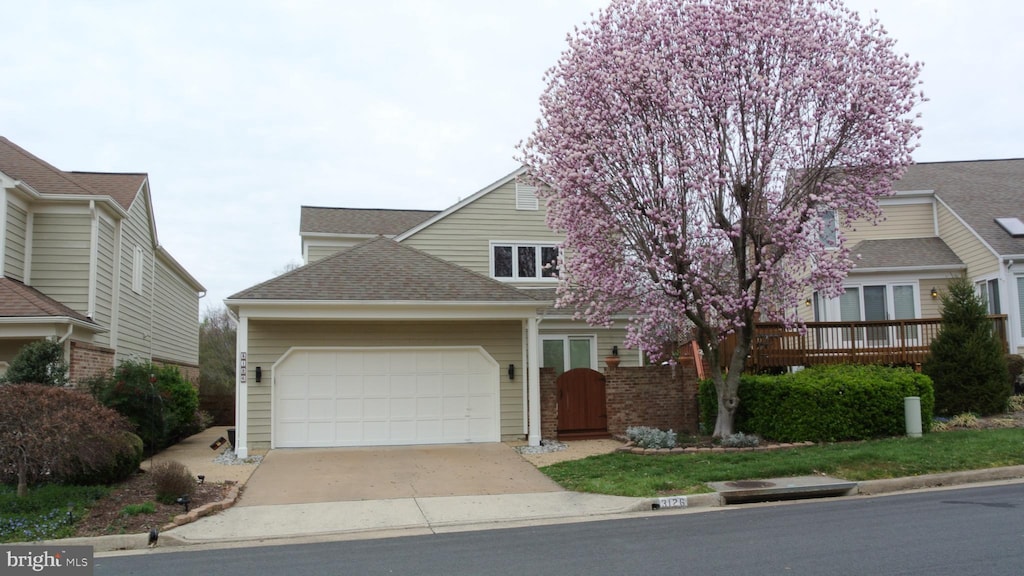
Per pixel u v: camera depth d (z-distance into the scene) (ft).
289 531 29.99
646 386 53.93
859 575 20.52
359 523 31.14
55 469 32.63
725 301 45.60
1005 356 55.26
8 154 56.75
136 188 63.82
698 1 44.80
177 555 26.30
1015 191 73.31
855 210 45.11
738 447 45.29
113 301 58.03
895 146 43.24
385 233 76.95
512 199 73.00
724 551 23.93
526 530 29.43
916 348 55.77
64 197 52.31
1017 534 24.76
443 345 52.90
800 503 33.27
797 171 44.91
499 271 71.67
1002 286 61.52
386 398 51.80
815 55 44.04
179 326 85.97
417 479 39.83
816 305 69.97
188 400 57.82
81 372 49.55
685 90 42.98
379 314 49.29
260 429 49.88
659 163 44.57
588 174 43.55
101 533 28.63
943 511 29.30
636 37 45.44
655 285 47.11
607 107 44.68
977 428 47.91
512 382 53.52
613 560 23.32
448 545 26.84
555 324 70.54
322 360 51.26
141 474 38.81
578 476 39.19
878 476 36.58
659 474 38.22
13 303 45.80
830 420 46.24
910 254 69.51
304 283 49.62
